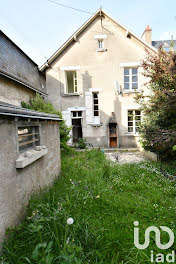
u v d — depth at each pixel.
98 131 8.38
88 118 8.37
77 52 8.20
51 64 8.34
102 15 7.99
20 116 1.74
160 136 4.05
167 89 3.90
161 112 4.31
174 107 3.63
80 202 2.19
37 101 6.45
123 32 8.05
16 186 1.72
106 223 1.79
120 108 8.28
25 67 7.27
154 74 4.19
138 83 8.21
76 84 8.91
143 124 5.67
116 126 8.24
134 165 4.23
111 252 1.45
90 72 8.23
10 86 5.74
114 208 2.14
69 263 1.08
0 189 1.44
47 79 8.38
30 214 1.82
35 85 7.48
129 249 1.47
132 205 2.20
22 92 6.60
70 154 6.02
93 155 5.54
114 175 3.47
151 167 3.93
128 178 3.35
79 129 11.16
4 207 1.49
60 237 1.51
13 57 6.44
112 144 8.41
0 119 1.47
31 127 2.41
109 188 2.80
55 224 1.54
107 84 8.23
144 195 2.55
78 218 1.70
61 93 8.38
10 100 5.73
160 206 2.20
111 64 8.16
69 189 2.56
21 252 1.37
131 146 8.34
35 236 1.52
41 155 2.33
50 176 2.91
